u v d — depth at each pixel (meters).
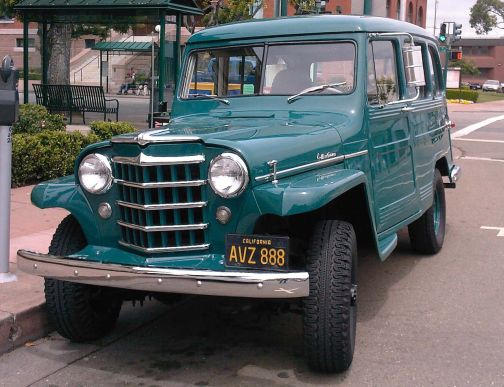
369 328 5.06
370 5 14.74
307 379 4.17
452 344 4.76
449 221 8.95
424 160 6.43
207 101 5.46
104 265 3.85
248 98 5.29
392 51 5.62
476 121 25.98
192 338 4.89
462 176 12.82
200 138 3.84
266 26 5.38
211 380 4.18
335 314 3.87
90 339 4.80
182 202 3.89
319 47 5.16
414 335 4.93
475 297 5.82
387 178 5.29
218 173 3.76
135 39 32.72
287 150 4.04
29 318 4.79
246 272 3.65
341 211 4.74
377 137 5.09
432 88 6.88
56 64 17.16
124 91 36.06
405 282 6.24
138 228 3.99
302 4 18.00
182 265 3.90
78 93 16.30
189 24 17.72
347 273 3.91
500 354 4.59
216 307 5.57
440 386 4.09
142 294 4.80
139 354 4.60
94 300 4.62
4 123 5.11
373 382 4.13
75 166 4.28
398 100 5.63
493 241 7.84
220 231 3.91
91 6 14.16
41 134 9.54
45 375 4.27
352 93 4.93
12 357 4.55
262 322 5.21
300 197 3.71
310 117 4.86
